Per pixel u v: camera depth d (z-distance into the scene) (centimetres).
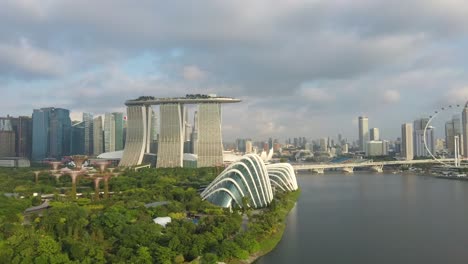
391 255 19462
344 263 18275
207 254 16225
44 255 14688
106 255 16250
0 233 17475
